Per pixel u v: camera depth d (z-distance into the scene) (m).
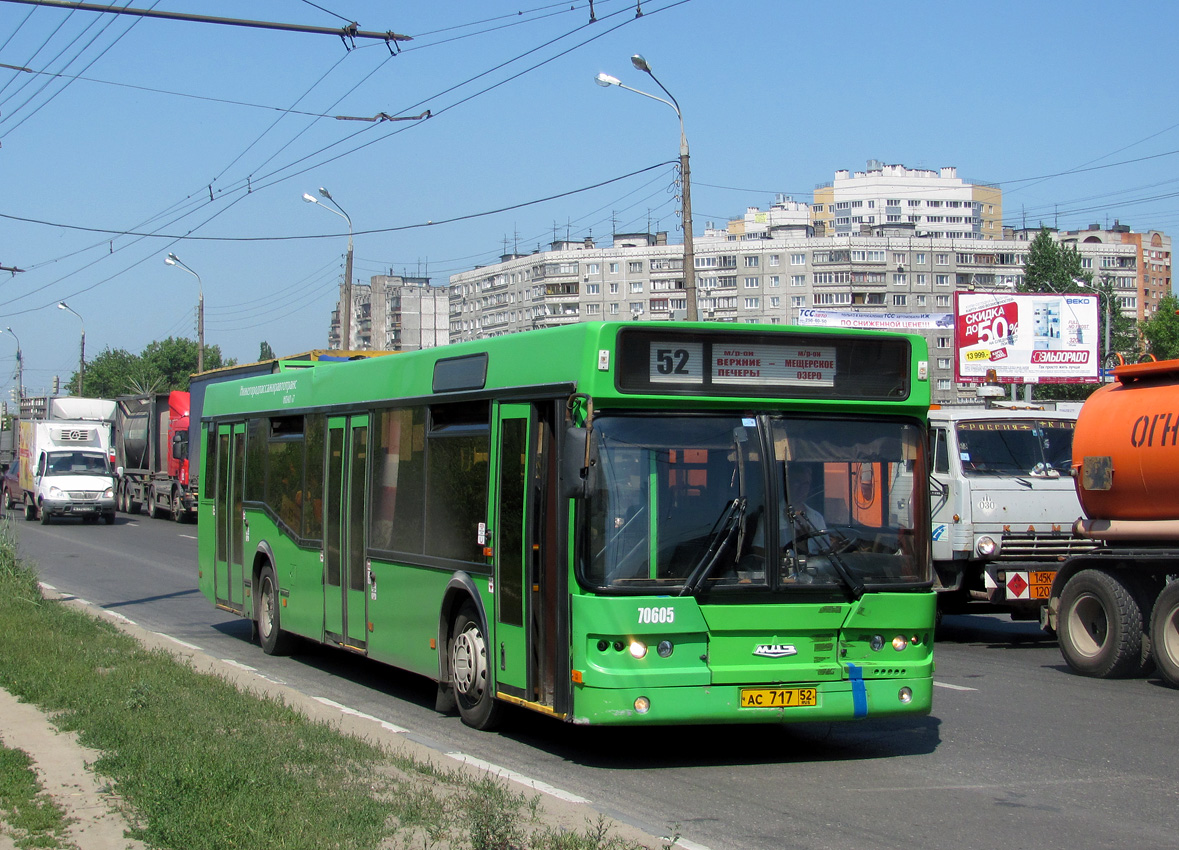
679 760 8.11
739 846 6.04
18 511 46.12
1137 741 8.73
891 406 8.18
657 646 7.45
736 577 7.60
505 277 143.25
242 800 6.14
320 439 11.90
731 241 126.25
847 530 7.93
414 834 5.75
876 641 7.89
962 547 14.02
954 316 30.20
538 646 8.08
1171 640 11.09
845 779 7.55
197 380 35.72
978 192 174.50
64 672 10.05
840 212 172.00
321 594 11.72
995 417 14.52
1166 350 83.81
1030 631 16.09
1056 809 6.81
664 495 7.59
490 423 8.73
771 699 7.60
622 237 136.25
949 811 6.76
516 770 7.75
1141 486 11.52
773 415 7.89
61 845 5.55
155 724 8.05
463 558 9.05
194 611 17.02
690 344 7.77
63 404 45.81
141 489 43.72
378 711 9.84
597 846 5.46
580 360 7.68
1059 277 84.50
